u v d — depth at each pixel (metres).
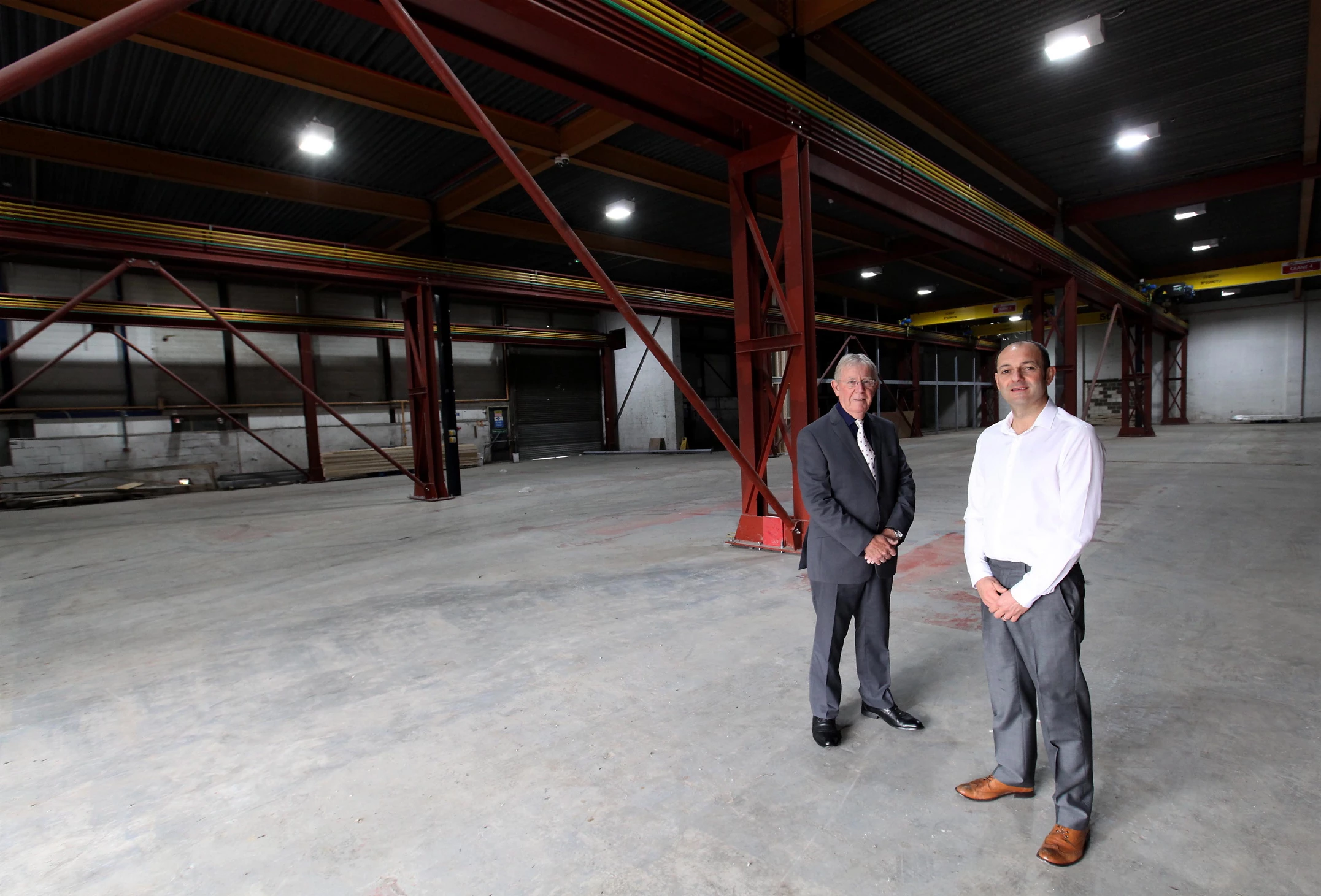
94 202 11.62
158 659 4.13
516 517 9.33
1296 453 13.23
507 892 1.93
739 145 6.49
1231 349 27.44
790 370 6.44
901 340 26.22
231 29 6.73
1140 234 17.41
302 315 15.64
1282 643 3.56
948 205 9.07
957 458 15.69
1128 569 5.18
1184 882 1.84
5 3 5.68
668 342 22.42
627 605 4.77
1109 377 30.00
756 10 6.75
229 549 7.77
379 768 2.69
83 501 13.62
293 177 10.77
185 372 16.84
